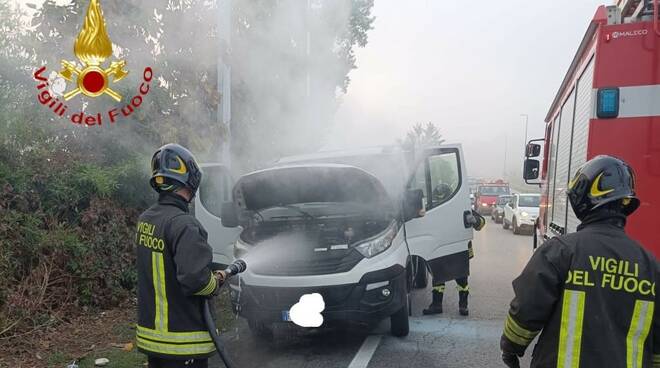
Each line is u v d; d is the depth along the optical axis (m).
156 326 2.57
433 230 5.46
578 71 4.71
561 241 2.04
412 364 4.36
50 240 5.31
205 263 2.51
